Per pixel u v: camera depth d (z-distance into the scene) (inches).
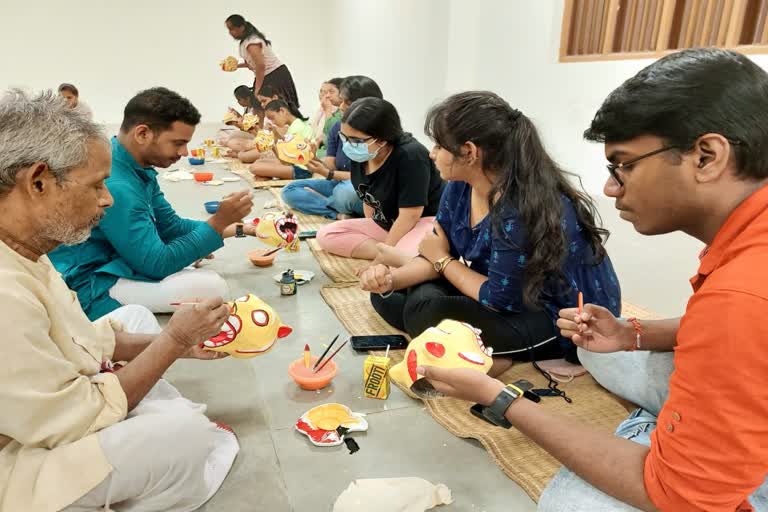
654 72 31.6
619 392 65.4
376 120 98.2
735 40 92.1
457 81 175.8
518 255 66.5
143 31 338.0
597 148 122.0
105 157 43.0
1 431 39.6
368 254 118.6
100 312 83.3
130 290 86.0
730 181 30.7
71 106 42.6
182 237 88.1
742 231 30.8
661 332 52.2
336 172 157.4
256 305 63.6
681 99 29.5
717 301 28.8
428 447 61.3
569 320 55.6
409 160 103.3
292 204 156.9
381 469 57.6
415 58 205.3
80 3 322.7
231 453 58.2
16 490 40.7
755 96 29.0
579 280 71.5
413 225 108.0
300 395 70.3
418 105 207.5
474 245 77.0
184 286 87.6
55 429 41.1
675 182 31.5
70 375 42.0
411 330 79.9
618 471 35.4
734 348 28.0
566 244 66.6
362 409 68.0
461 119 65.4
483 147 66.0
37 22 319.3
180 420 46.4
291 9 357.1
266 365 77.2
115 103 346.9
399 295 86.5
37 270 43.6
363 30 273.9
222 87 363.6
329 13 345.7
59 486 41.3
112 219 79.7
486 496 54.2
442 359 57.7
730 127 29.0
